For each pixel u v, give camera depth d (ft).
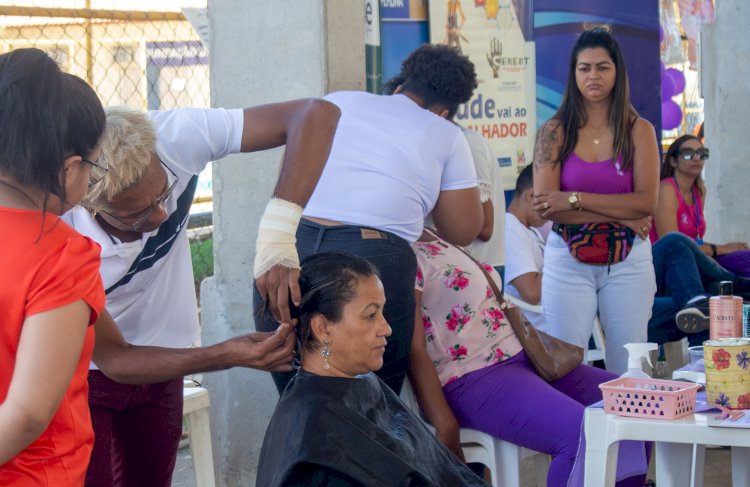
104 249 8.18
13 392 5.56
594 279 14.07
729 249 19.86
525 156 18.48
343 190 10.69
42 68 5.71
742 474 11.60
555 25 19.29
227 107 13.55
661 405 8.46
